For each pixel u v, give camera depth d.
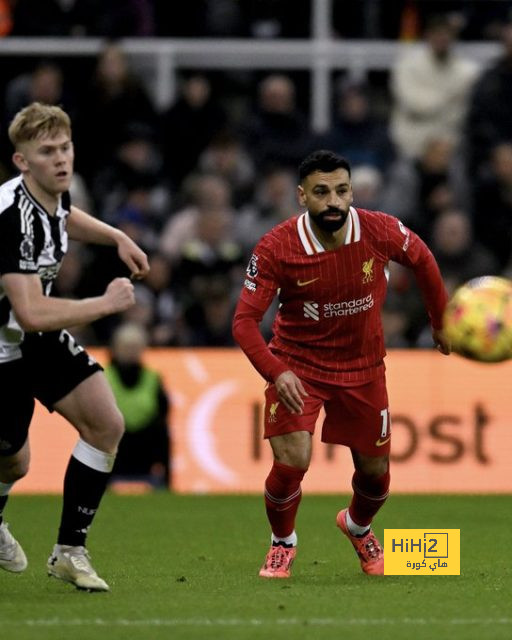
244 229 51.88
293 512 25.25
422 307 46.81
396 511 37.16
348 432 25.27
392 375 43.44
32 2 58.12
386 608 21.64
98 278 47.94
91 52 58.03
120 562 27.66
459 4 60.47
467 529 33.34
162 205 54.31
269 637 19.19
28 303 21.56
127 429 42.56
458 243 49.66
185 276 48.38
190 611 21.22
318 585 24.23
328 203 23.83
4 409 22.56
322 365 24.92
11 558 24.19
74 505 23.03
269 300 24.69
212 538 31.84
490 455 43.31
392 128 56.75
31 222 22.00
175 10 59.31
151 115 55.50
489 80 54.56
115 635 19.28
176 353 43.72
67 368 22.83
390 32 60.41
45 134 21.94
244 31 59.53
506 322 24.61
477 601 22.44
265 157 54.56
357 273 24.47
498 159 53.09
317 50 58.72
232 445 43.44
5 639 19.00
